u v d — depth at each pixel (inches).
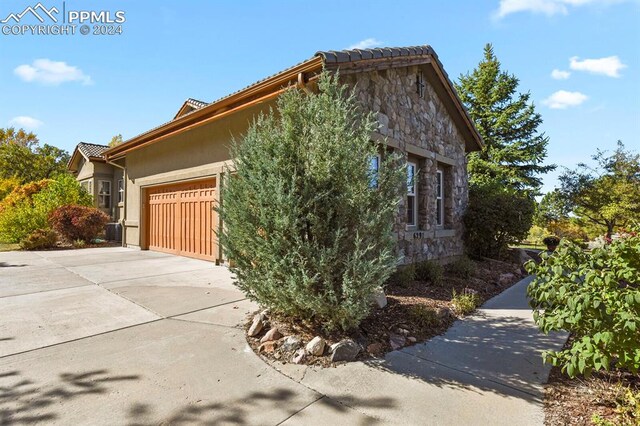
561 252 122.5
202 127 368.8
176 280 274.7
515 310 215.9
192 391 112.0
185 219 407.2
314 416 100.3
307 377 123.6
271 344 145.6
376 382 121.3
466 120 407.2
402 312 189.5
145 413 99.3
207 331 164.7
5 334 157.1
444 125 389.1
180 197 417.1
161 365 129.6
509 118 808.9
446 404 107.7
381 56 256.2
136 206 496.4
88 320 177.8
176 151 411.2
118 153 499.2
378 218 145.3
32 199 658.8
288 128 151.8
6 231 530.0
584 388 114.6
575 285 109.3
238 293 233.9
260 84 247.9
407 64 298.0
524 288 287.3
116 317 182.9
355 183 147.6
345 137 148.1
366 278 133.3
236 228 158.1
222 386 115.7
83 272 306.2
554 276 115.6
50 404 102.4
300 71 221.5
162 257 403.9
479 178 766.5
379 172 157.9
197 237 386.6
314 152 145.6
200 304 207.8
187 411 101.0
